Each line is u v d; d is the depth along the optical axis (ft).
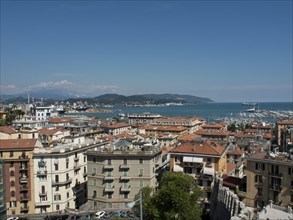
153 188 335.26
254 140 640.58
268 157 306.76
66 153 377.30
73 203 390.63
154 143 445.37
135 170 358.43
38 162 368.27
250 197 309.83
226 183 328.49
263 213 172.55
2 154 358.84
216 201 278.46
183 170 362.53
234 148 499.10
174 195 240.53
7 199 359.87
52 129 580.71
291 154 316.81
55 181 371.76
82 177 411.34
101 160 361.30
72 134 571.69
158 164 387.55
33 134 459.73
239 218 168.76
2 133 441.27
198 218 248.93
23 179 362.94
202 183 346.95
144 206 252.83
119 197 360.07
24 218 349.20
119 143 390.63
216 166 347.77
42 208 369.71
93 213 350.84
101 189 363.35
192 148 366.22
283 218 166.50
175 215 237.66
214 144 383.24
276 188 293.23
